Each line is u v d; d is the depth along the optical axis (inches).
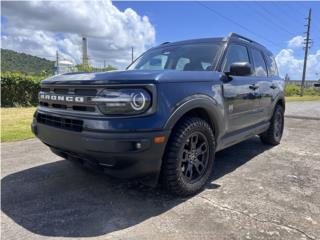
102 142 102.7
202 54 158.4
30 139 234.5
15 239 93.7
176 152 116.9
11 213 110.6
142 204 119.1
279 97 220.8
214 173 159.6
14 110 466.0
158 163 111.5
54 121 121.7
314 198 126.7
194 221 105.5
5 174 151.7
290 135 278.1
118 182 141.2
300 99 1159.6
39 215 109.3
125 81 104.8
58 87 121.0
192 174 130.4
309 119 412.8
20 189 132.6
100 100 105.3
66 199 123.0
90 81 108.4
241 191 133.8
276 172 162.2
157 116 107.4
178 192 123.0
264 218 108.1
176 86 116.1
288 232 98.7
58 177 147.6
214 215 110.1
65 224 103.0
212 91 133.8
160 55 174.4
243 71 139.9
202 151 133.4
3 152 193.9
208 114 134.7
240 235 96.3
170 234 96.9
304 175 157.2
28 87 576.1
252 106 174.9
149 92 106.7
